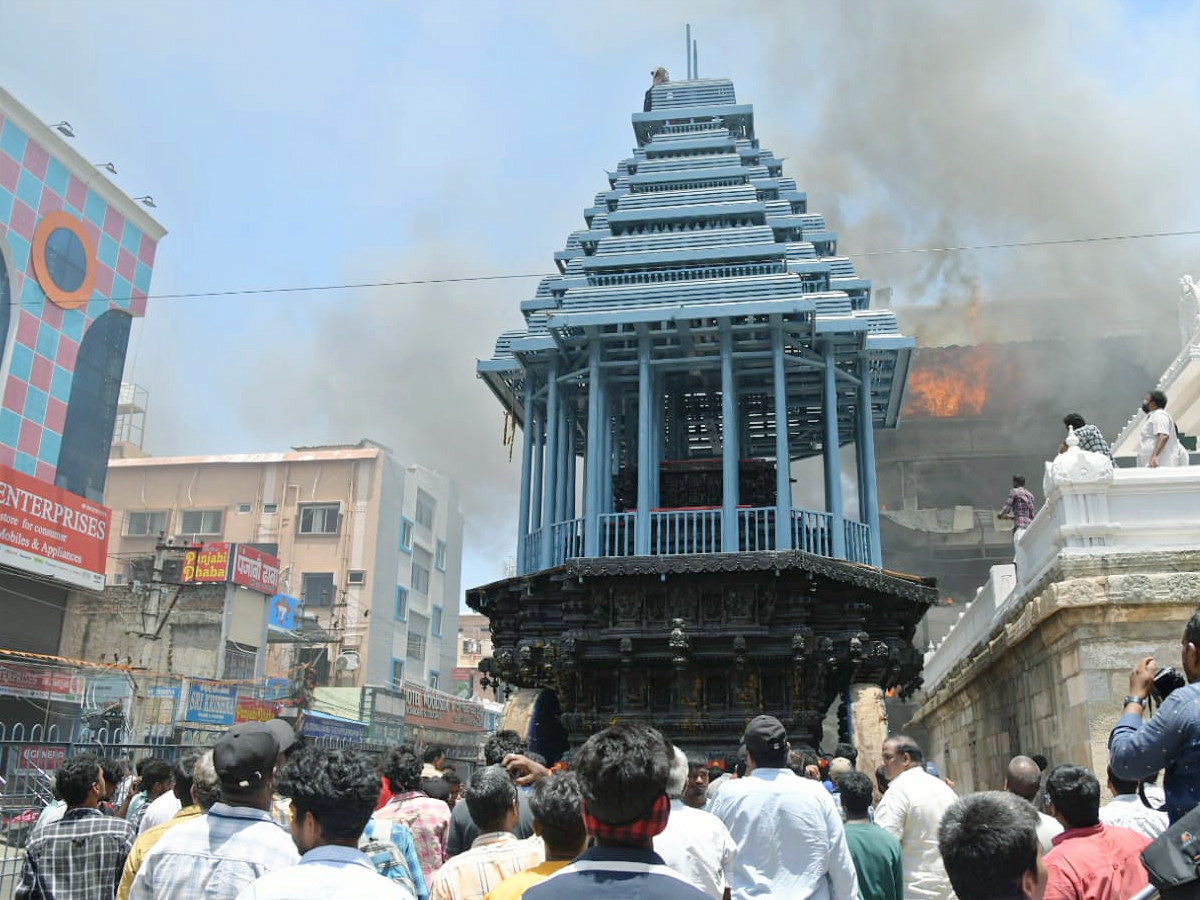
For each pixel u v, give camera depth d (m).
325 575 64.25
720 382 20.80
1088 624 12.26
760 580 16.05
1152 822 6.07
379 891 3.60
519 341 18.72
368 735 51.91
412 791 7.65
